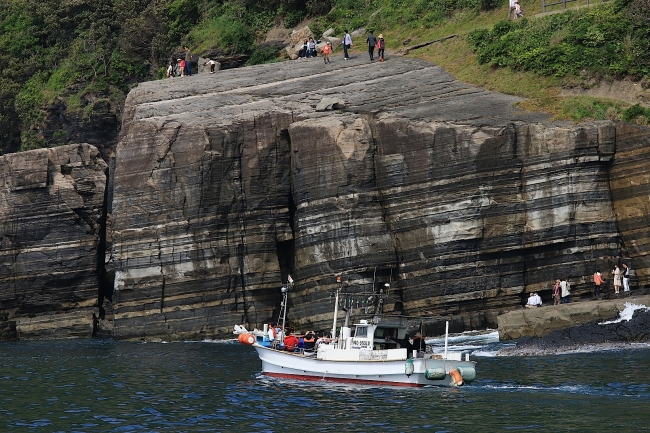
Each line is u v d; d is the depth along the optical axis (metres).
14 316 174.88
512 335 134.12
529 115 157.25
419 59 196.12
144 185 161.00
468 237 147.62
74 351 145.50
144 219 160.50
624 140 146.50
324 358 109.69
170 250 159.00
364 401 95.94
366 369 106.62
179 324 158.25
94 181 177.62
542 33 180.12
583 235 146.25
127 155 163.00
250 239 159.12
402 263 152.62
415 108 163.62
